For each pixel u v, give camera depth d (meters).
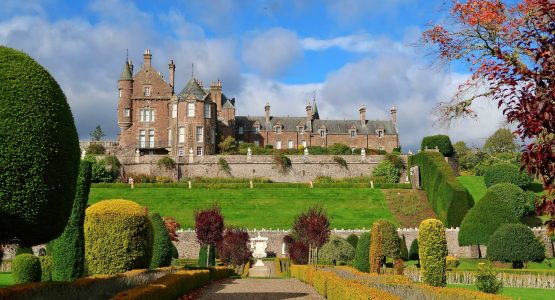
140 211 24.80
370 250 31.56
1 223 13.90
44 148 14.20
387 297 14.95
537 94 8.33
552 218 8.71
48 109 14.45
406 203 66.25
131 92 90.62
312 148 89.50
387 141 102.69
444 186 61.19
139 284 18.14
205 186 70.88
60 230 15.17
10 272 37.62
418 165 72.62
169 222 48.38
